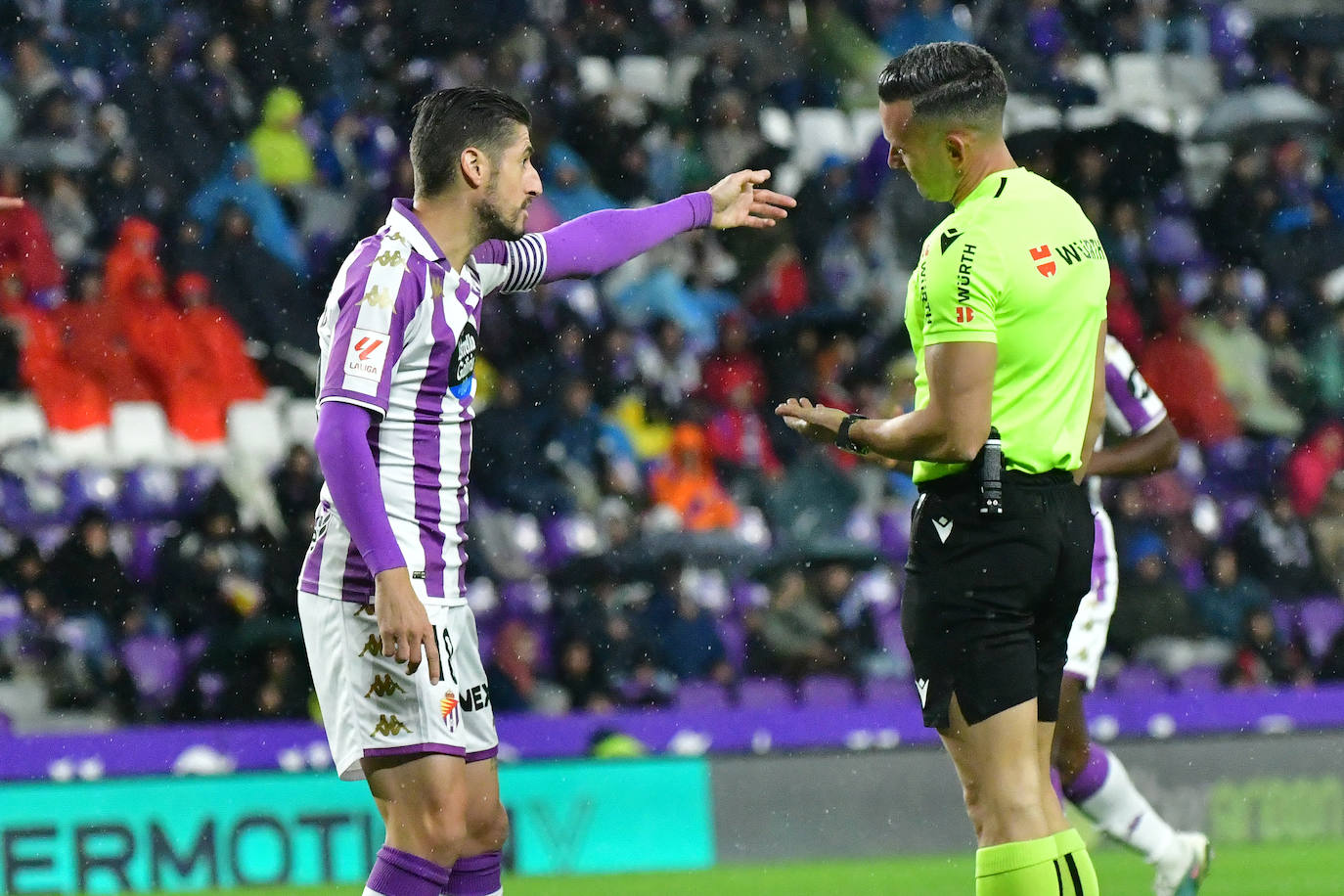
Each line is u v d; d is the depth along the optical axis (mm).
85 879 23891
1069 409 12078
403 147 38625
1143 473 16734
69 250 35656
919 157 12367
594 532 34125
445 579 11750
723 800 26734
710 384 37125
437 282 11477
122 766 25250
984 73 12141
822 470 36344
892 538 35875
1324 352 40625
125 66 37406
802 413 12508
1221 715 29094
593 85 42219
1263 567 36500
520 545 33469
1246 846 27016
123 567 31578
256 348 36031
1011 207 11852
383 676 11461
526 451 34375
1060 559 12078
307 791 24938
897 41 43594
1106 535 17156
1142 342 39438
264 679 29875
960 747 12000
